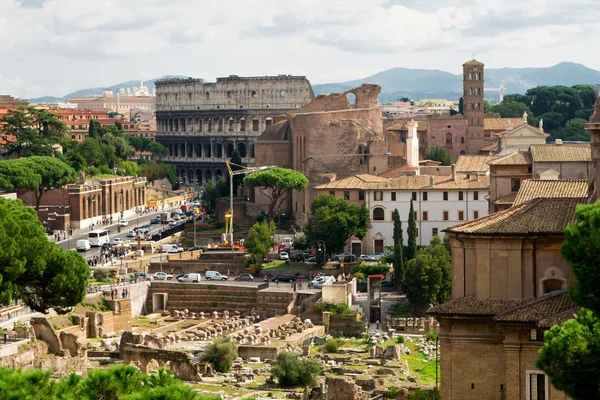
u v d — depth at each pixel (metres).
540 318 146.50
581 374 124.31
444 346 153.25
